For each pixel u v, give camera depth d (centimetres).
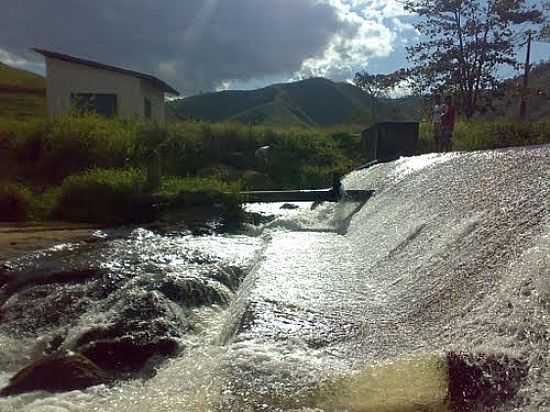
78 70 2375
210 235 1174
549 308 369
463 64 2508
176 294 693
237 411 354
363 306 548
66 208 1366
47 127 1917
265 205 1445
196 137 2016
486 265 494
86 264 824
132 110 2397
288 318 512
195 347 554
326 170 1950
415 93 2684
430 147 1769
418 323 478
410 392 349
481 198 654
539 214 511
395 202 945
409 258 649
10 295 739
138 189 1357
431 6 2527
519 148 859
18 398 459
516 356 354
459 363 361
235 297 712
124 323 612
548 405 306
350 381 375
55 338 620
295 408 351
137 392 439
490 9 2469
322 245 904
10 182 1616
